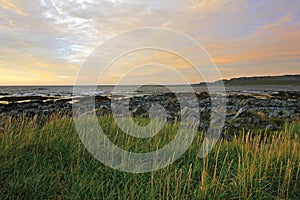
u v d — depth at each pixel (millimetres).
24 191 3553
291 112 13938
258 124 9547
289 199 3756
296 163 4652
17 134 5320
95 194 3605
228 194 3766
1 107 14797
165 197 3568
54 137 5207
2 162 4102
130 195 3549
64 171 4145
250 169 4066
